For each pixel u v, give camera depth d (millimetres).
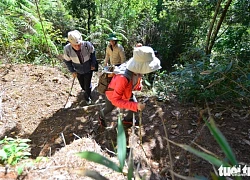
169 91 4410
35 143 3623
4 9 6828
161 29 10898
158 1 11773
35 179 2059
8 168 2225
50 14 9430
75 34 3842
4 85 5008
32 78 5312
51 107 4504
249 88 3559
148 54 2459
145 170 2684
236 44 5617
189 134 3271
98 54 9312
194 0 6555
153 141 3271
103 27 9875
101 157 1350
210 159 1211
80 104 4625
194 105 3910
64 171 2189
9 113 4258
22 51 6887
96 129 3789
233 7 5715
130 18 11117
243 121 3340
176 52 10398
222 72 3562
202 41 8703
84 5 10078
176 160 2865
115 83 2666
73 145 2785
